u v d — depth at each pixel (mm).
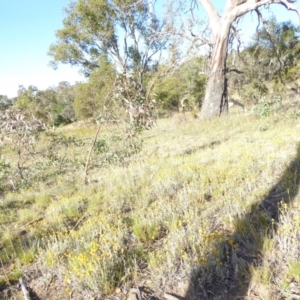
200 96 27609
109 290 2490
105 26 24031
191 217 3379
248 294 2258
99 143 7445
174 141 9992
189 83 28000
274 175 4512
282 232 2770
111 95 6996
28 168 7641
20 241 3592
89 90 22219
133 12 23719
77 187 5984
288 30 19719
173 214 3502
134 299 2348
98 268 2578
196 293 2389
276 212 3354
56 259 2992
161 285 2510
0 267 3186
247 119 11422
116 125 6883
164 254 2850
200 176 4922
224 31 14531
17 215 4828
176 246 2834
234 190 4090
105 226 3551
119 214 3980
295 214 3186
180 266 2656
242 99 19344
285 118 9570
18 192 6254
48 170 7871
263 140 7008
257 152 5805
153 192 4695
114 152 7168
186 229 3275
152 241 3209
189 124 14039
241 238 2932
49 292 2666
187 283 2479
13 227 4289
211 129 11383
